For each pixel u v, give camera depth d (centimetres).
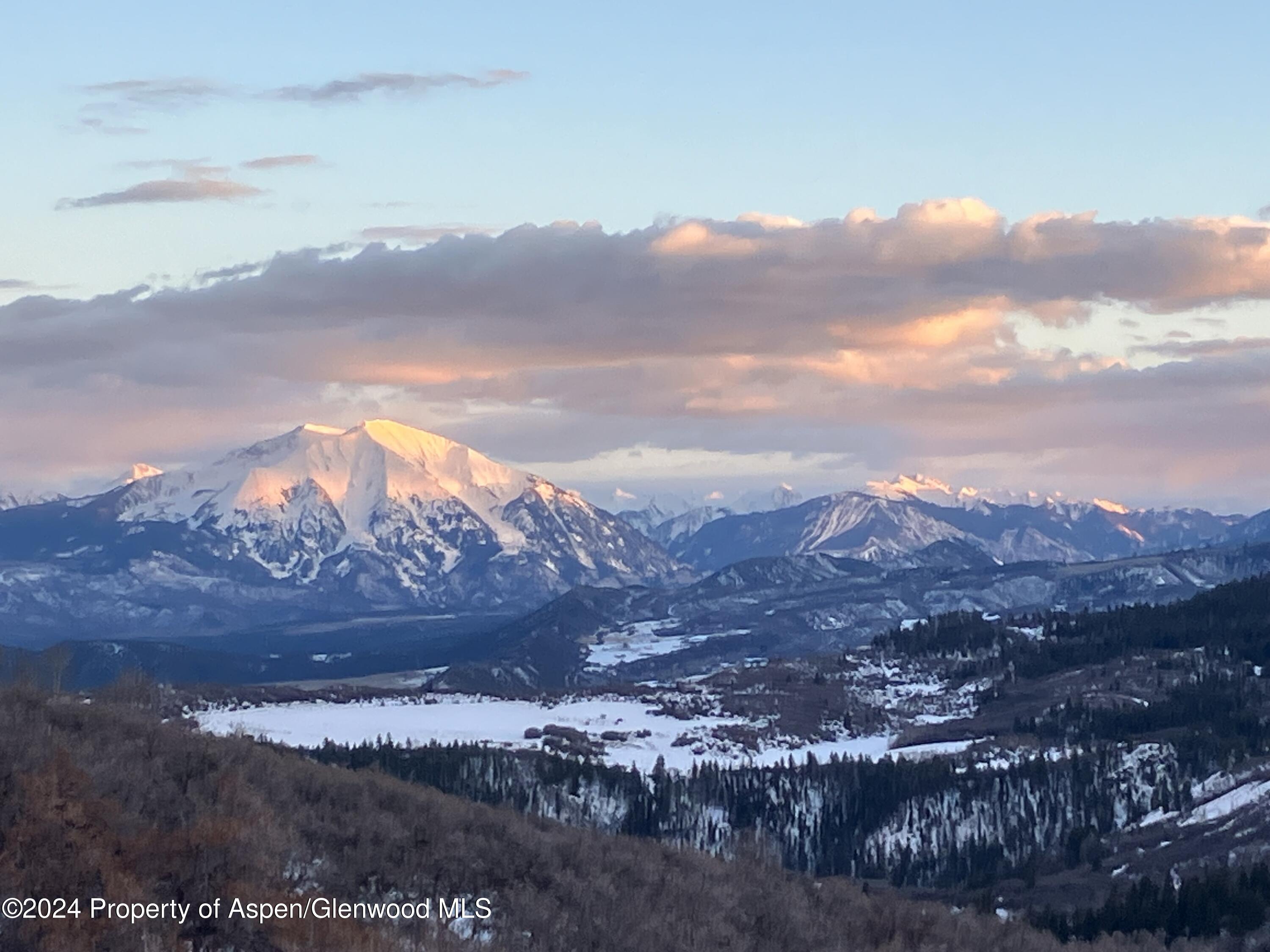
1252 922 11400
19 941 5475
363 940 6228
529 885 7675
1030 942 10050
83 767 6894
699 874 9038
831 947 8494
